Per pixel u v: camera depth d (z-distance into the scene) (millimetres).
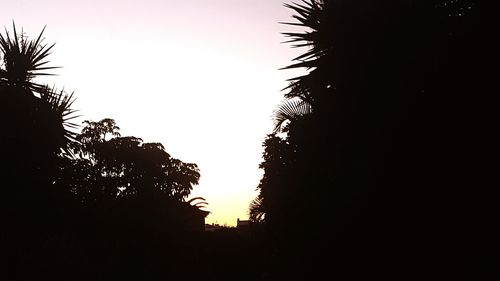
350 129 5566
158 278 17531
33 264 11328
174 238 21797
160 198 23812
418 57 4879
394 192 4703
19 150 9281
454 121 4383
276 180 8305
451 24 4793
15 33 10055
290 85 6176
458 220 4199
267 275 8961
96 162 23922
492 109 4207
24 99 9586
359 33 5328
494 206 4043
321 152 6023
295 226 6648
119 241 18844
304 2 6113
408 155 4641
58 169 10344
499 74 4223
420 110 4668
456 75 4469
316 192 6039
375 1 5285
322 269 5641
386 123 5016
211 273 18891
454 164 4301
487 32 4312
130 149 25016
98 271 14766
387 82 5109
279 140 9414
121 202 21641
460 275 4129
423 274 4375
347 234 5199
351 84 5570
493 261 3975
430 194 4406
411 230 4512
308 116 6898
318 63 5828
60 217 10664
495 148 4125
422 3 5023
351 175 5320
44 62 10172
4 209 9133
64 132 10305
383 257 4746
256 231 11055
